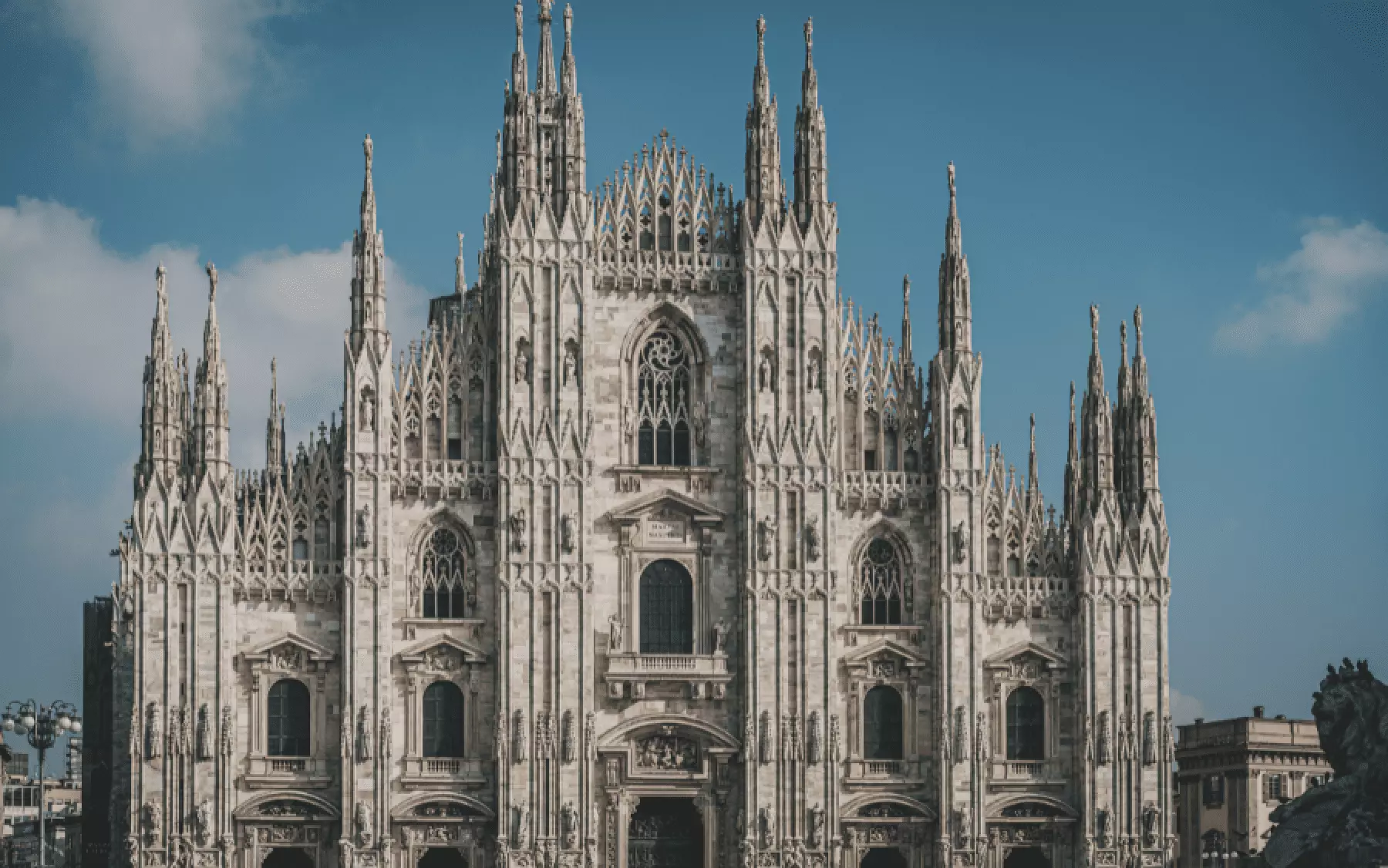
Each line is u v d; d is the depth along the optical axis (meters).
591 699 115.50
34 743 114.56
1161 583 120.44
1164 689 119.81
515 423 116.38
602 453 118.88
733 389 120.38
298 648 114.31
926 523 120.69
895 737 119.38
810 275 120.19
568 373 117.25
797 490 118.25
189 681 112.56
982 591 119.50
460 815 114.38
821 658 117.31
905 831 118.25
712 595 118.44
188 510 113.81
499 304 117.62
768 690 116.81
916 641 119.69
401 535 116.12
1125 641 120.06
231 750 112.69
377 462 114.94
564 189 118.94
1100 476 121.19
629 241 120.75
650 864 117.69
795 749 116.50
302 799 113.19
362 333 115.69
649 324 120.25
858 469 121.00
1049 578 120.94
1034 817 118.88
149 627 112.62
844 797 117.62
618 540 118.06
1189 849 166.38
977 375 120.56
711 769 116.88
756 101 121.19
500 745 113.94
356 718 113.19
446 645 115.31
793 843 115.94
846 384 122.00
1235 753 159.75
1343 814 88.00
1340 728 90.06
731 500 119.38
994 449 122.31
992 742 119.75
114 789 120.06
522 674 114.81
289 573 114.81
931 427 121.50
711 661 117.44
